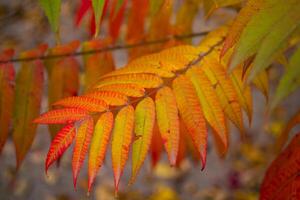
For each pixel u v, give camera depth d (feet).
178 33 4.25
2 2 13.34
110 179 11.16
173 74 3.40
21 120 3.92
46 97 11.47
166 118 3.28
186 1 4.22
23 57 4.04
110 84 3.38
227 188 11.05
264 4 3.05
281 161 3.46
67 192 10.88
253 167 11.38
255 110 12.24
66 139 3.20
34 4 13.06
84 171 11.35
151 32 4.26
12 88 3.95
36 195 10.76
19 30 13.56
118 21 4.20
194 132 3.28
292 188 3.38
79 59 11.48
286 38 2.94
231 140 11.91
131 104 3.29
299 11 2.97
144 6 4.22
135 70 3.42
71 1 14.57
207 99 3.38
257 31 3.02
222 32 3.58
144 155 3.22
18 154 3.90
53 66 4.06
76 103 3.27
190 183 11.16
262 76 3.53
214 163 11.56
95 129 3.23
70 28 13.82
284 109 12.00
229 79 3.47
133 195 10.85
